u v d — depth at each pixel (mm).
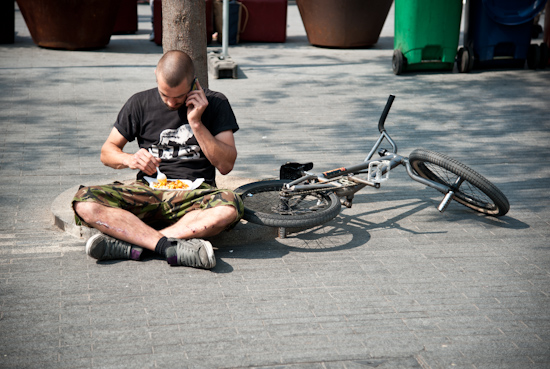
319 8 12133
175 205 3715
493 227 4301
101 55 10914
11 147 5887
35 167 5355
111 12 11266
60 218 4078
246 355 2703
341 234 4145
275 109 7684
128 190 3635
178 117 3816
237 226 3986
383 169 4289
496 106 7949
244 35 13289
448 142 6410
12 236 3961
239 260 3709
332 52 12133
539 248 3951
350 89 8852
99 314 3025
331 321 3014
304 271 3572
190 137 3826
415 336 2891
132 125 3871
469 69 9984
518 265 3699
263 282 3420
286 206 4004
